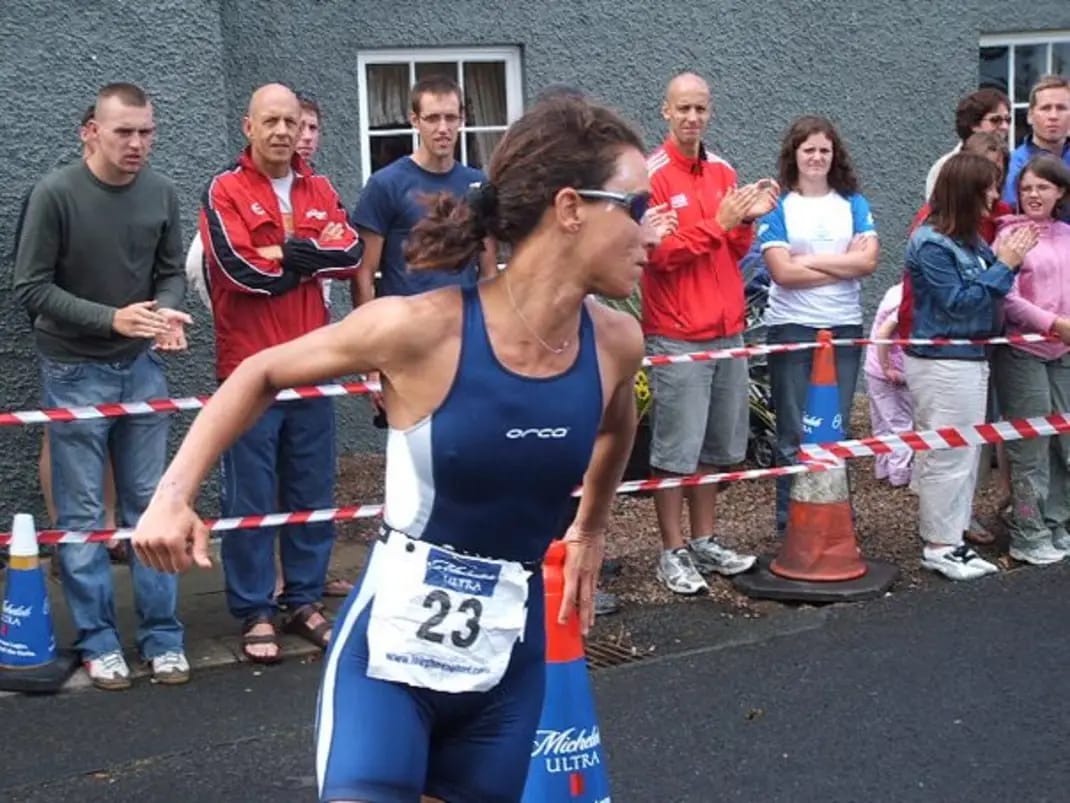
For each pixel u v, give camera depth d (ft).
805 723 18.43
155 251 20.99
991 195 24.03
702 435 23.95
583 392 10.17
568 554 12.66
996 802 16.11
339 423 33.94
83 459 20.34
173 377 27.07
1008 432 24.02
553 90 11.16
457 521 10.12
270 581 21.57
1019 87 40.16
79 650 20.65
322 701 10.35
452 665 10.24
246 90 32.17
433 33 33.55
